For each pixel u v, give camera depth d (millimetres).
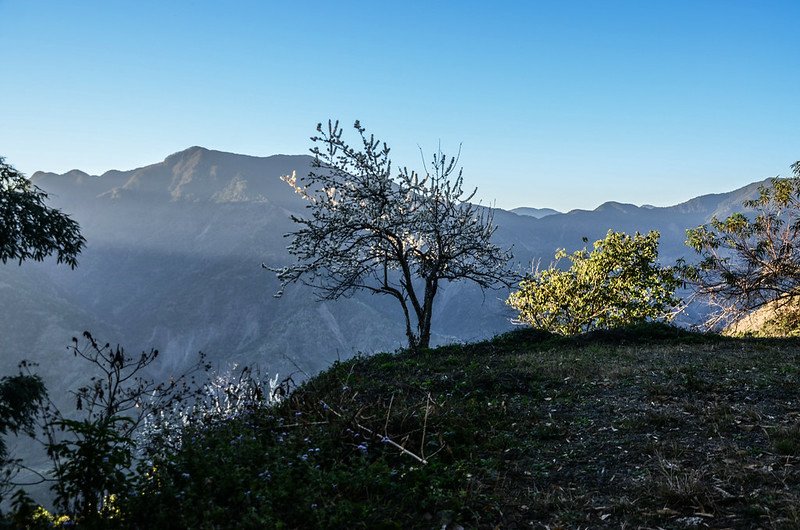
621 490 5910
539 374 11703
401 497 5895
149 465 6211
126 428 6992
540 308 30656
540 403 9594
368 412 8508
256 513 5234
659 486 5699
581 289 30250
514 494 6039
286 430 8086
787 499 5188
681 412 8328
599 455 6949
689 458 6527
